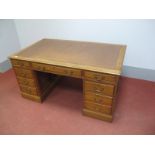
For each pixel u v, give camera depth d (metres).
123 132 1.62
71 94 2.25
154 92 2.20
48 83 2.22
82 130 1.67
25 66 1.80
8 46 3.04
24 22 2.95
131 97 2.12
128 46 2.37
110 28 2.33
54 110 1.96
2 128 1.72
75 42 2.20
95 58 1.66
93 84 1.55
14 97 2.22
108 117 1.71
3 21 2.82
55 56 1.75
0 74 2.90
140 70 2.48
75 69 1.53
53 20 2.64
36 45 2.13
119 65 1.49
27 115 1.90
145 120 1.76
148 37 2.19
